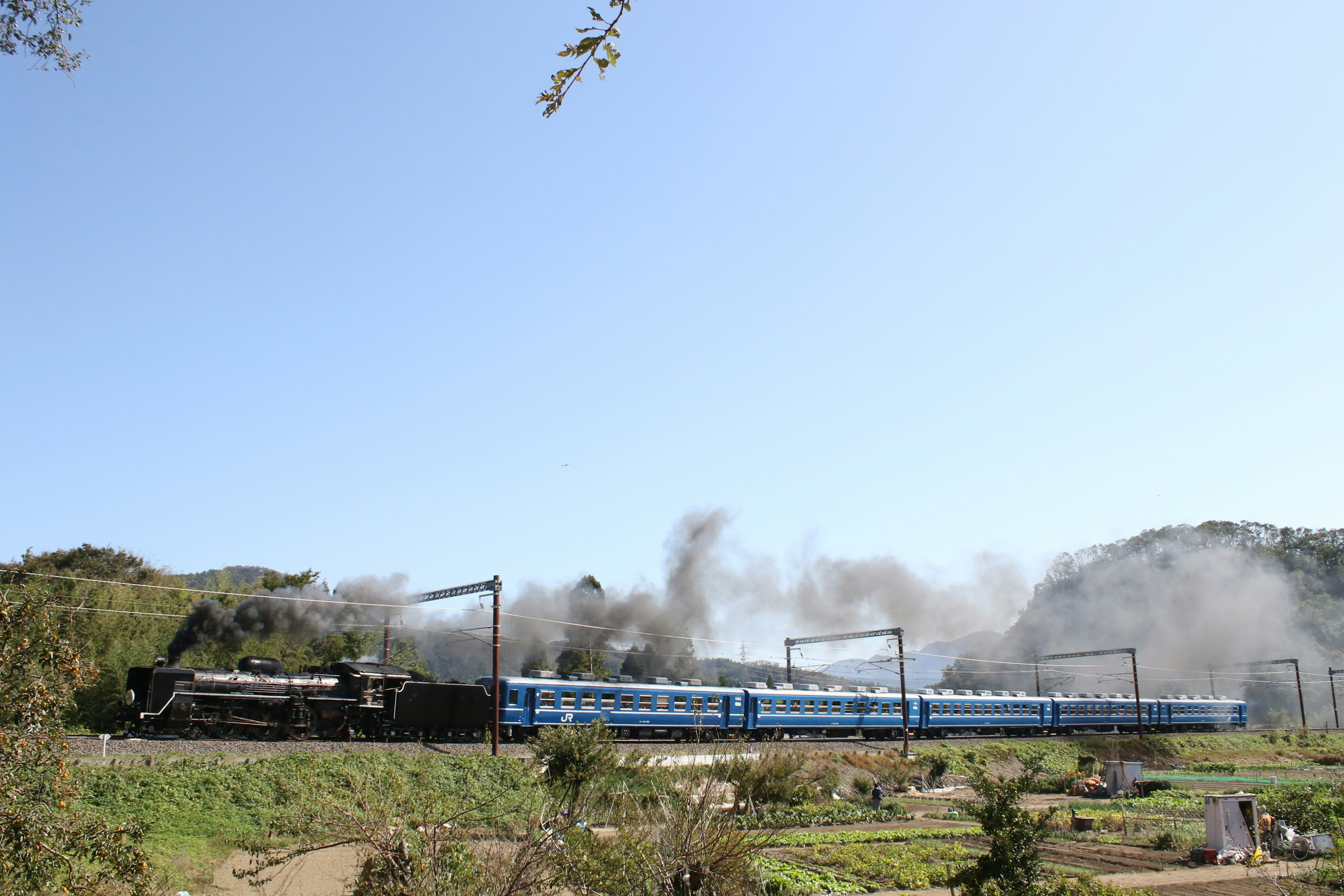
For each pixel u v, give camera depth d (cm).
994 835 1334
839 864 2338
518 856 1066
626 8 580
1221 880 2208
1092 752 5766
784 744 4466
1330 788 3297
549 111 614
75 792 1160
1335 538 13038
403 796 1123
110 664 4050
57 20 1073
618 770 2611
